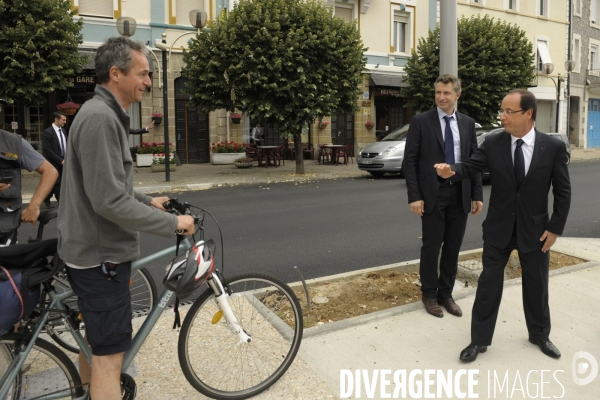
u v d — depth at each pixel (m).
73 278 2.38
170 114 18.88
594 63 32.56
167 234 2.40
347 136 22.72
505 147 3.38
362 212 9.26
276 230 7.73
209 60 14.25
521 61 19.50
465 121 4.15
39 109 16.98
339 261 6.00
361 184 13.59
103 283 2.36
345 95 15.22
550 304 4.30
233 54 14.05
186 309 4.09
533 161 3.27
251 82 13.98
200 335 2.91
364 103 22.53
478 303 3.43
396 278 4.98
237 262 5.94
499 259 3.42
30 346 2.42
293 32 13.90
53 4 12.40
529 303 3.53
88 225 2.31
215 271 2.88
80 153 2.20
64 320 2.59
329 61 14.77
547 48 28.72
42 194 3.47
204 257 2.64
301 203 10.38
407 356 3.45
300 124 14.73
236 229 7.81
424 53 20.06
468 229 7.71
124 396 2.63
